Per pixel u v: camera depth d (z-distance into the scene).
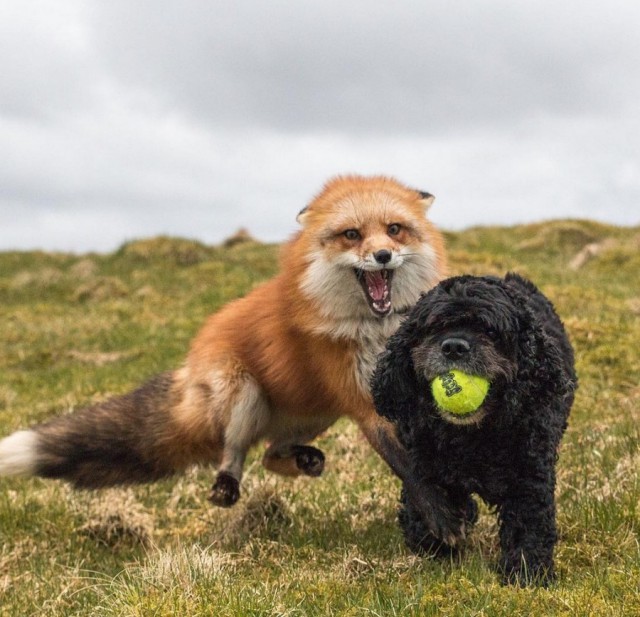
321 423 6.42
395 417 4.63
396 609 4.07
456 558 5.05
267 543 5.73
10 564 5.92
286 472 6.56
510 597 4.04
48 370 12.85
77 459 6.50
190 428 6.34
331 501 6.57
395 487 6.72
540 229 25.11
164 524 6.74
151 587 4.48
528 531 4.45
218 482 6.09
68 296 18.66
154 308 16.77
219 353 6.29
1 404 10.83
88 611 4.61
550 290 13.51
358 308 5.70
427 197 6.33
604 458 6.51
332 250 5.71
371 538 5.71
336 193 6.01
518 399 4.24
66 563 5.91
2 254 25.50
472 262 16.80
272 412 6.36
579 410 8.33
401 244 5.75
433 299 4.28
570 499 5.79
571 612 3.88
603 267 17.72
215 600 4.23
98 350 13.95
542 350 4.31
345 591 4.46
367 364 5.68
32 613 4.81
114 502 6.89
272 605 4.14
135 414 6.54
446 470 4.58
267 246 25.22
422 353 4.25
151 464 6.56
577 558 4.89
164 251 21.47
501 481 4.46
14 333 15.09
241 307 6.43
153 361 12.62
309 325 5.78
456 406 4.11
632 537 5.01
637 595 3.99
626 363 9.79
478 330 4.16
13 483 7.67
